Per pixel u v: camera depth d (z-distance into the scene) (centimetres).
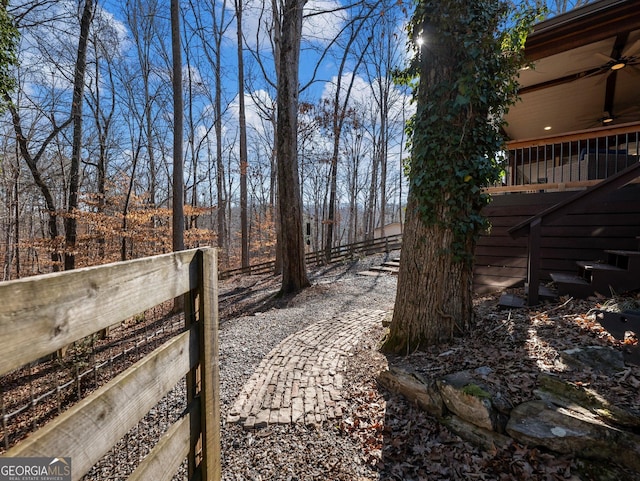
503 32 280
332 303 638
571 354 223
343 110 1388
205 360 144
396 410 238
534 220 330
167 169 1479
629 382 192
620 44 446
